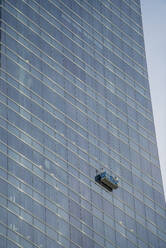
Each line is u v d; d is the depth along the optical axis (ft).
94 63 654.53
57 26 634.02
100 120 626.23
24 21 601.21
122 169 620.90
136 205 613.93
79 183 572.51
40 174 544.62
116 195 599.57
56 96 594.65
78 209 559.79
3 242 496.23
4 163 523.70
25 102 563.89
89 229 559.79
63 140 579.48
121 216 593.42
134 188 621.72
